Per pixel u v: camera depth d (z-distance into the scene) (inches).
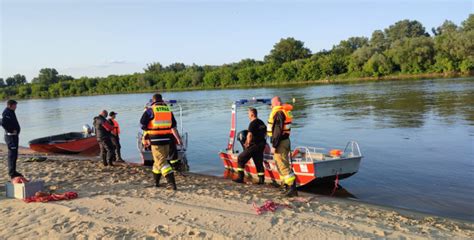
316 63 3484.3
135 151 743.1
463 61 2706.7
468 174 470.6
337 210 309.7
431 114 1015.6
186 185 388.5
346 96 1745.8
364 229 254.5
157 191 355.6
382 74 3110.2
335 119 1048.2
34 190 334.0
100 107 2214.6
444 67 2812.5
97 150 761.0
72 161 585.0
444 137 708.0
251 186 413.1
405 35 5054.1
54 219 275.6
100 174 450.0
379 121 958.4
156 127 354.0
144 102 2422.5
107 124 524.4
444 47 2797.7
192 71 4232.3
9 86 5442.9
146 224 261.9
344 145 692.1
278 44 4498.0
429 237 244.2
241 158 425.1
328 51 4456.2
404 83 2311.8
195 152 690.2
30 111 2265.0
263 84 3651.6
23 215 286.7
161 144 357.7
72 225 262.8
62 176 433.7
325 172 401.4
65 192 353.1
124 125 1195.9
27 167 508.4
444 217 322.7
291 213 287.3
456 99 1305.4
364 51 3260.3
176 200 322.3
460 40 2699.3
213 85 3900.1
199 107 1674.5
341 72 3459.6
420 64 2942.9
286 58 4473.4
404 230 257.9
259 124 418.9
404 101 1368.1
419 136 732.7
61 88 4672.7
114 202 314.8
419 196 392.2
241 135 460.1
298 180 414.0
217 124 1080.8
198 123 1120.2
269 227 253.8
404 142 684.7
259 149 419.8
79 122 1502.2
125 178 422.0
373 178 466.3
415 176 470.3
